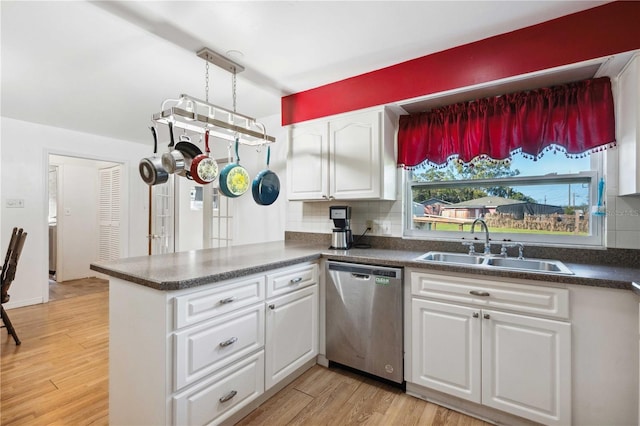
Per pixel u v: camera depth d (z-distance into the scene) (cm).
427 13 175
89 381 213
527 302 164
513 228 230
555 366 158
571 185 212
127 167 471
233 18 176
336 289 227
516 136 214
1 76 248
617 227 188
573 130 197
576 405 155
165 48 208
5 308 361
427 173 265
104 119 362
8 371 225
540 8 172
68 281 506
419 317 196
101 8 166
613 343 149
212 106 192
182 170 188
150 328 144
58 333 295
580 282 152
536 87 210
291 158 288
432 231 259
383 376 207
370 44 206
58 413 180
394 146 264
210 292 155
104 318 335
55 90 276
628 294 146
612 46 167
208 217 409
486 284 175
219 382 159
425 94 223
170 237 466
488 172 239
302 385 212
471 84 207
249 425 172
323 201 301
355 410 186
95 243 545
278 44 204
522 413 165
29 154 375
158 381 140
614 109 186
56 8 166
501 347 170
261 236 350
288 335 205
